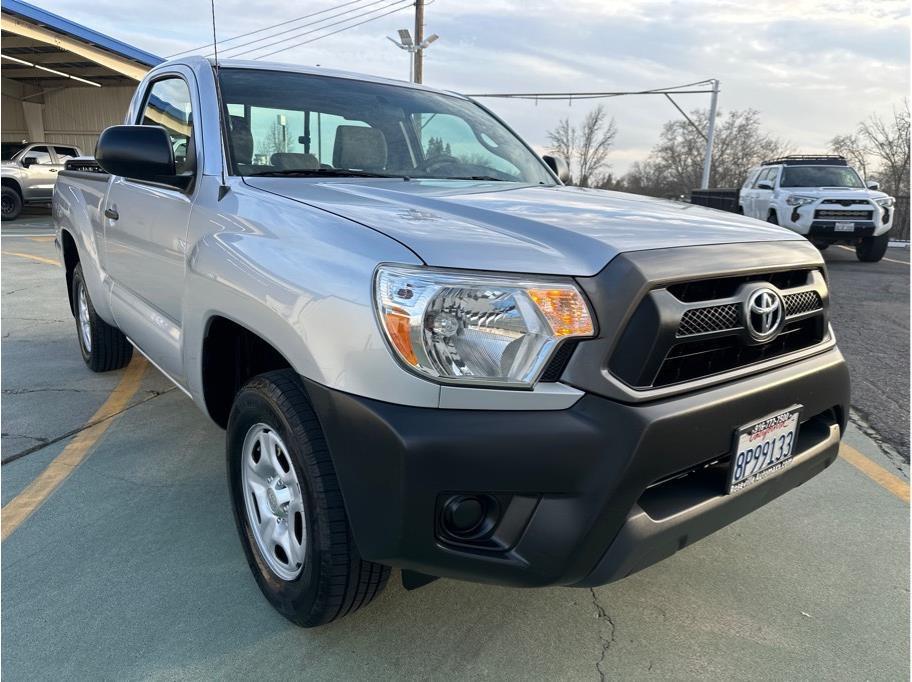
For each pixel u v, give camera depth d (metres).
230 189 2.45
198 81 2.91
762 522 2.91
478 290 1.64
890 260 13.55
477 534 1.70
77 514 2.84
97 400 4.22
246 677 1.96
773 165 14.56
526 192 2.54
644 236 1.87
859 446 3.80
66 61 23.16
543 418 1.63
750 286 1.91
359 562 1.89
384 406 1.66
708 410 1.77
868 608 2.34
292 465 1.96
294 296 1.87
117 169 2.60
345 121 3.00
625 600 2.36
